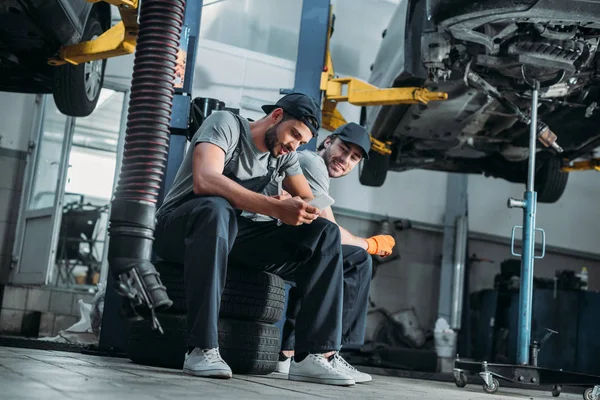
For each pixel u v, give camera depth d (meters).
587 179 7.66
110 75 5.71
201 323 1.77
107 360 2.26
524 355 2.67
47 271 5.25
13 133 5.69
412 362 5.49
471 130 4.53
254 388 1.53
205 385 1.49
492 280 7.06
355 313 2.34
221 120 2.01
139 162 1.63
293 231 2.03
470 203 7.09
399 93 3.99
